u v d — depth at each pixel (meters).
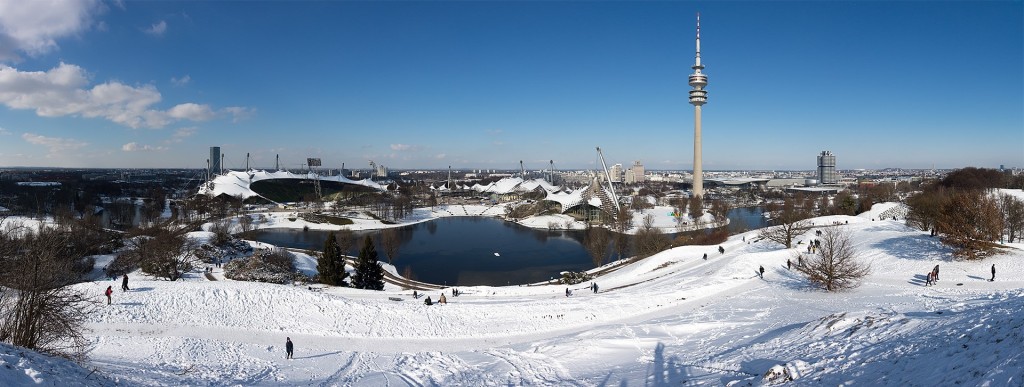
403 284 84.19
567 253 126.06
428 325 48.00
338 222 177.50
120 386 23.83
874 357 23.64
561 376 31.03
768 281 61.75
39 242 35.88
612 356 34.97
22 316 28.36
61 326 29.80
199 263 90.19
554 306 53.53
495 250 130.38
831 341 28.86
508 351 38.41
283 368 35.41
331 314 49.59
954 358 20.36
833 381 21.67
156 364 33.56
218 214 175.88
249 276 75.69
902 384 19.48
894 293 48.59
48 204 178.75
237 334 44.62
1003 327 21.73
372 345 43.12
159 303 48.84
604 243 120.94
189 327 45.09
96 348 36.75
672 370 29.55
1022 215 78.56
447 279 98.19
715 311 47.88
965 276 55.19
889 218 124.19
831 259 54.75
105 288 52.06
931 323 27.19
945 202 70.69
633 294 58.28
